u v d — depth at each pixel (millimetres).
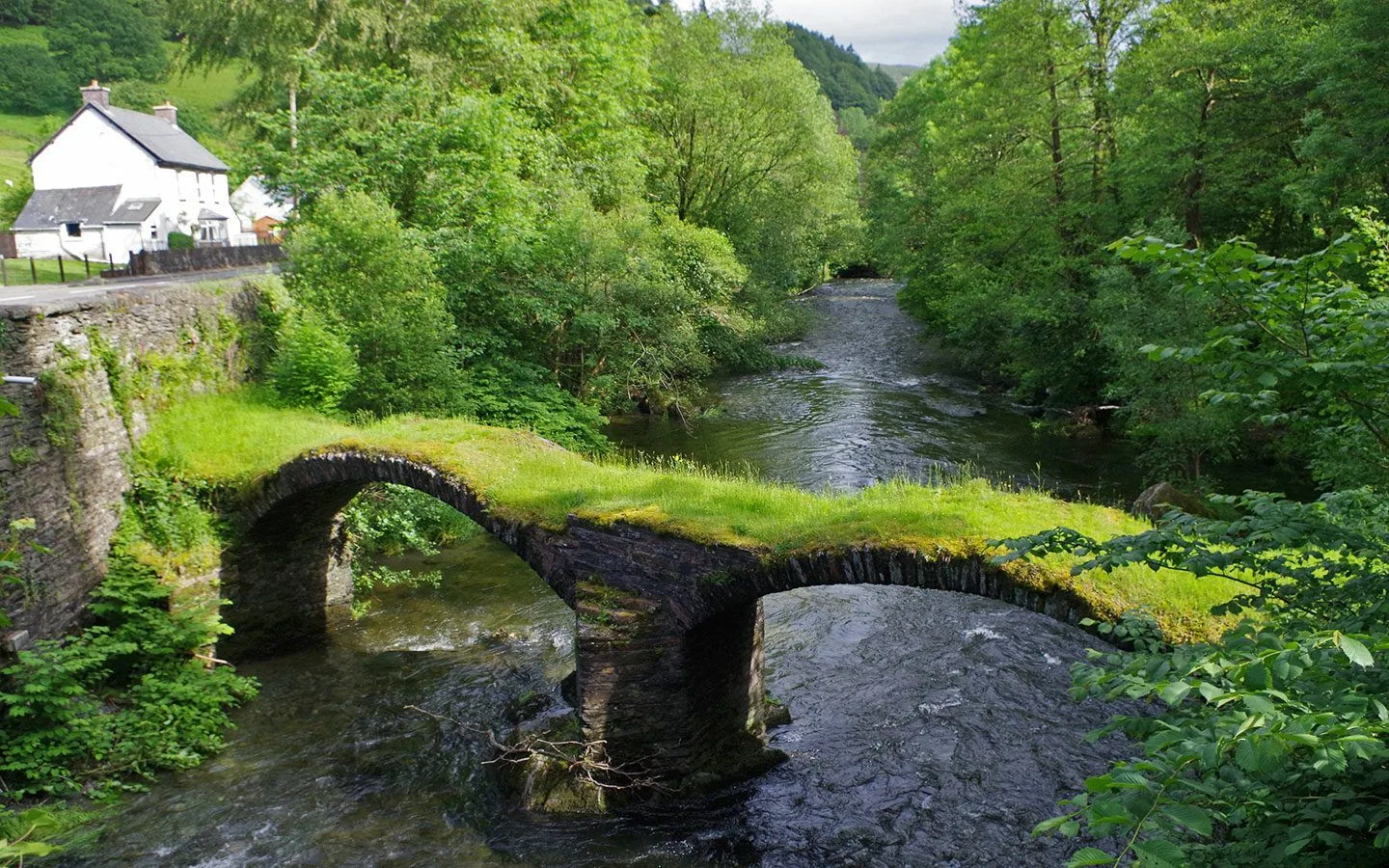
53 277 28844
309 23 25797
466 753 10695
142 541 12469
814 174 37375
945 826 9078
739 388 30016
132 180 48031
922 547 8172
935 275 32781
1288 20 20156
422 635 13867
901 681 11805
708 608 9344
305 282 17844
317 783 10125
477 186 22016
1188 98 20266
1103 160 23812
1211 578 7332
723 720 10273
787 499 10023
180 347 14500
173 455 13180
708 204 36500
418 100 22906
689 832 9195
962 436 22938
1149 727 3652
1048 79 23641
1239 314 4566
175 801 9758
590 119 29047
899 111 45375
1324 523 4191
